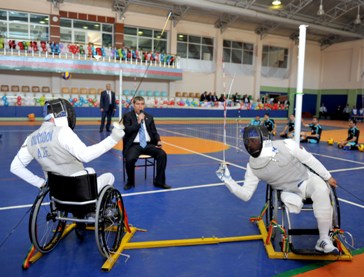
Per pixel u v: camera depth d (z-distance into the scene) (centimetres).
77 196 275
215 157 819
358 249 320
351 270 278
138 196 477
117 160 746
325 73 3048
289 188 295
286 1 2238
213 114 2325
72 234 340
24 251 302
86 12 2041
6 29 1886
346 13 2494
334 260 296
